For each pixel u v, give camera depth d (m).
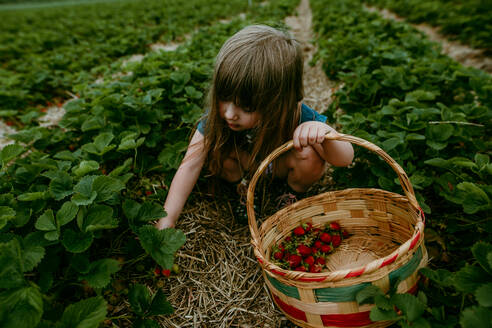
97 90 1.13
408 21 3.05
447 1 3.25
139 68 1.32
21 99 1.55
